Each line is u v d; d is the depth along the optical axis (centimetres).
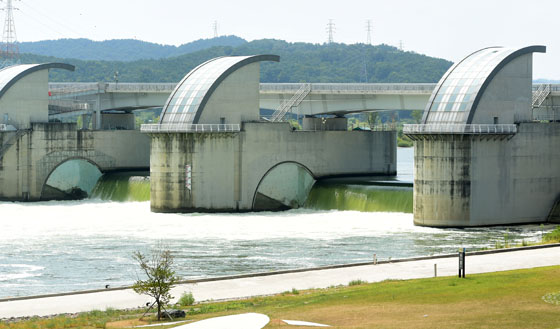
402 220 16538
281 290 9912
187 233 15475
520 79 16250
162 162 18175
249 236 15075
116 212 18525
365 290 9319
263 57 18862
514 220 16175
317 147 19838
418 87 19475
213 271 11988
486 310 7881
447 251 13175
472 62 16550
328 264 12350
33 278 11706
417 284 9450
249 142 18538
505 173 16025
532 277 9431
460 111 15750
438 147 15738
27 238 15025
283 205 19050
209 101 18175
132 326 8000
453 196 15675
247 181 18538
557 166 16550
